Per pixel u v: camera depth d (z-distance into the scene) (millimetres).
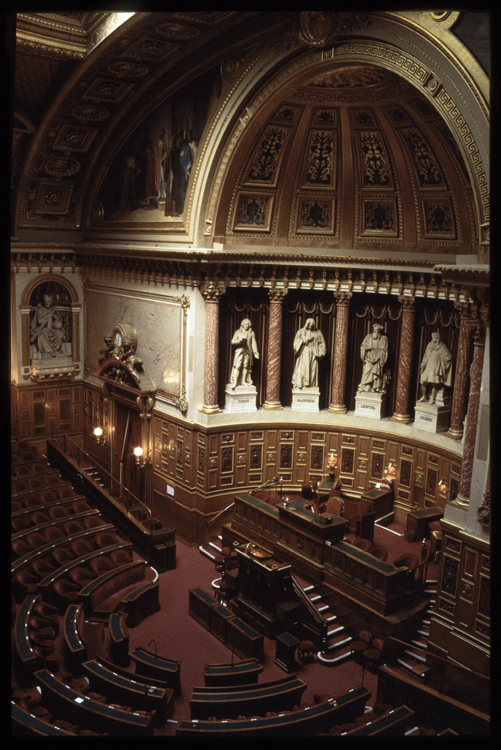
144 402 24172
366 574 17172
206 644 17156
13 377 29031
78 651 14875
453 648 14547
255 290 24031
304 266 22906
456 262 19219
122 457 26156
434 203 21109
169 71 21609
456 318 21391
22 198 26859
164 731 13484
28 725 11500
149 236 24531
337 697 13516
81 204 28547
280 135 21375
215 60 19953
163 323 23922
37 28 19297
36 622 16031
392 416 23516
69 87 22031
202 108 21109
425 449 21922
